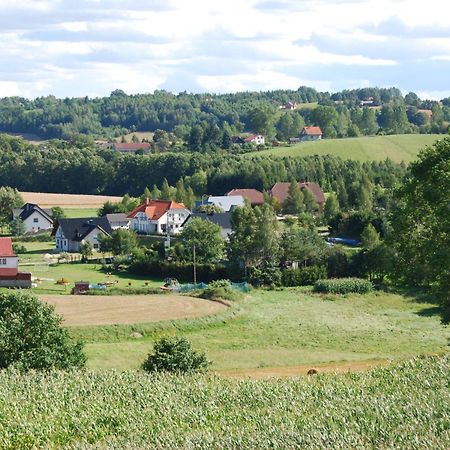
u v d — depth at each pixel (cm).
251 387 3766
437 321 7475
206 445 2694
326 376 4091
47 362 4494
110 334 6688
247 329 7050
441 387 3538
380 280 9469
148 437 2933
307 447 2584
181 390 3772
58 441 3097
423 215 5309
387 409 3011
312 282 9575
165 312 7544
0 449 3014
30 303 4653
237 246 9994
